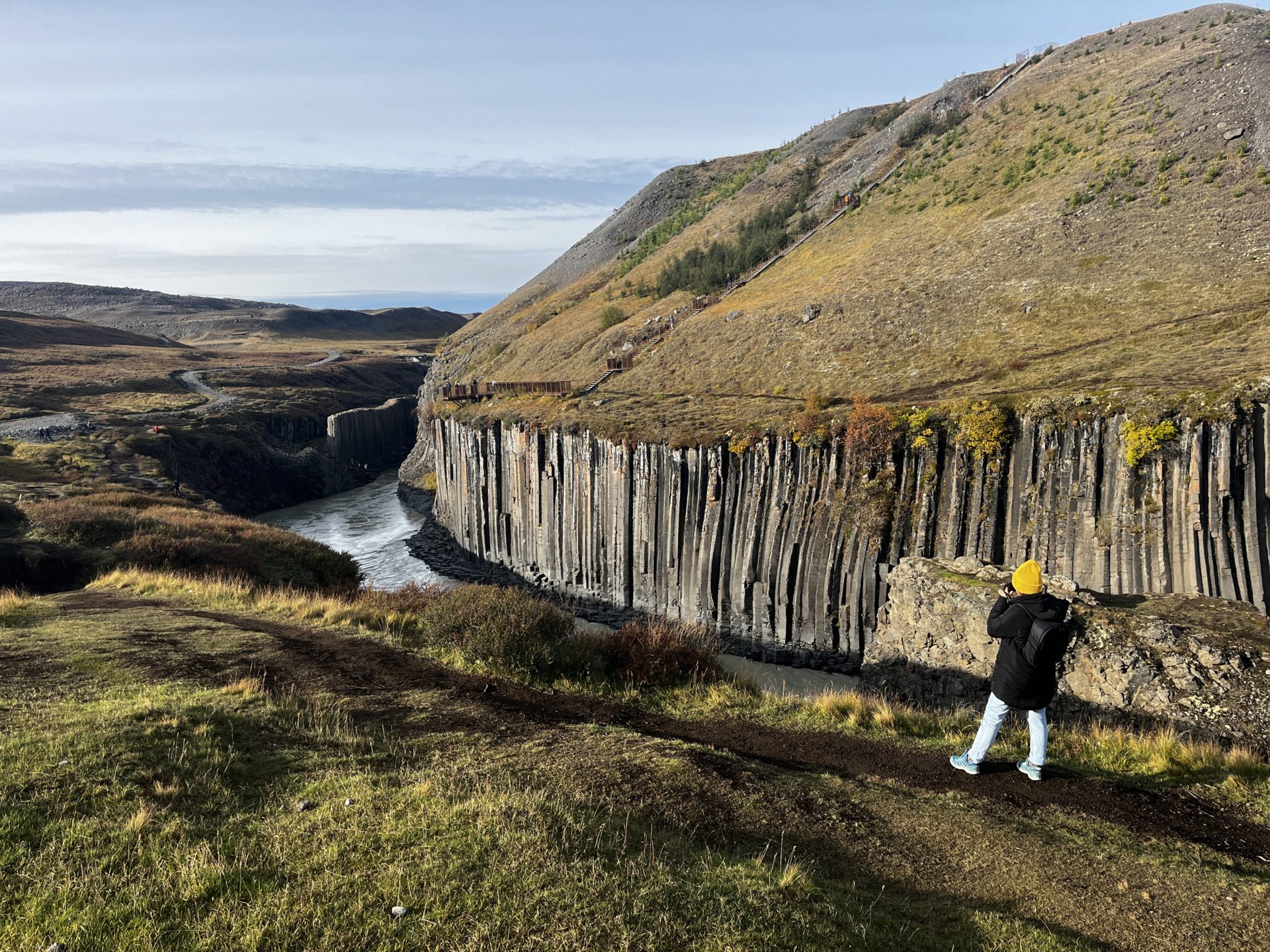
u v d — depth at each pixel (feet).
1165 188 145.59
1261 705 32.24
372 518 226.38
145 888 15.51
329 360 559.79
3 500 102.78
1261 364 81.82
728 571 114.42
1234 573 73.77
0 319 520.01
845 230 233.76
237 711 30.04
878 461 101.30
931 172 236.02
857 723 34.30
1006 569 50.39
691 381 164.14
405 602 62.49
